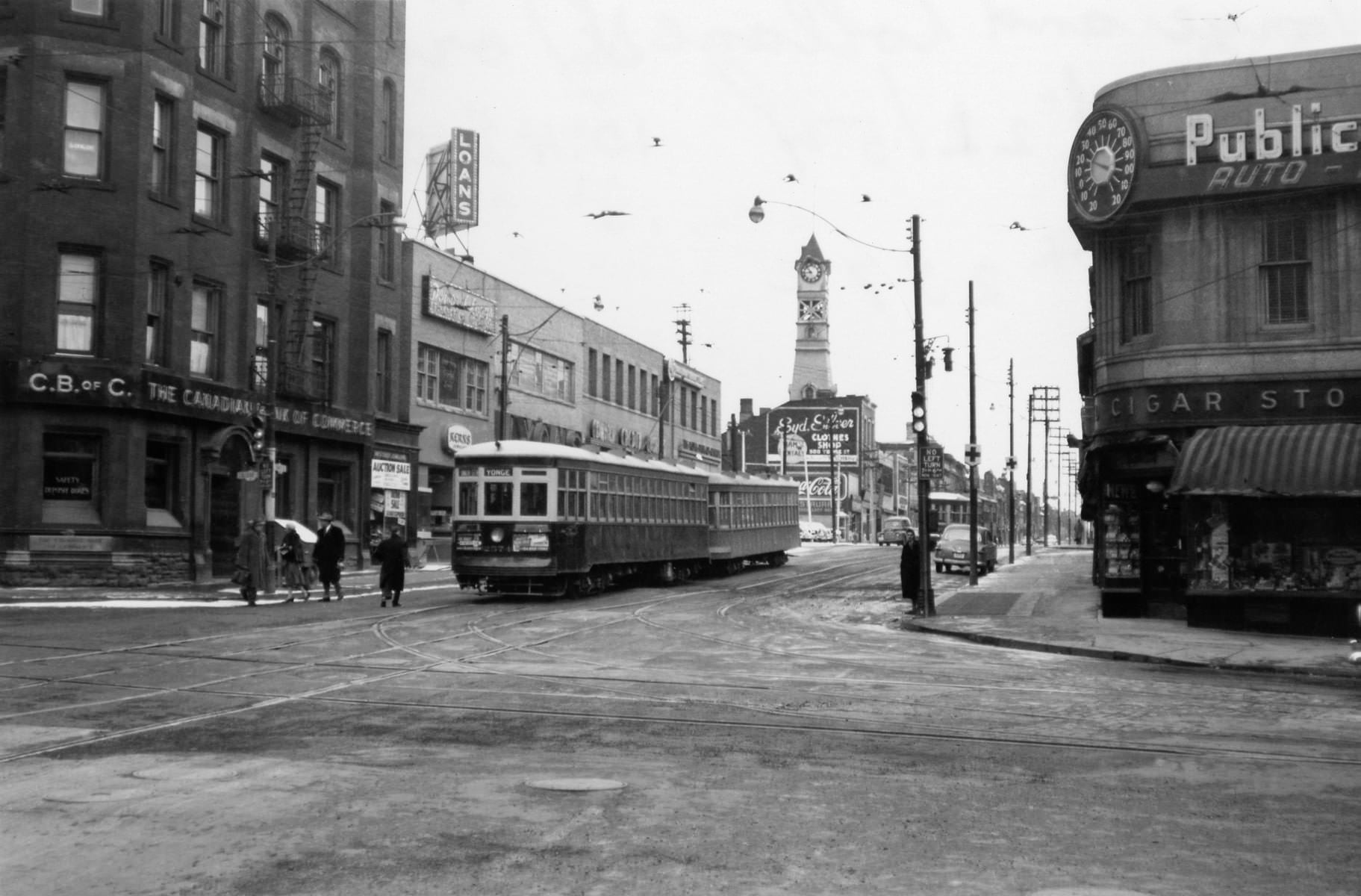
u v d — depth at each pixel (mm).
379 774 9266
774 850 7164
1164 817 8172
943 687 15680
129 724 11711
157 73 34719
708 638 22547
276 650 18844
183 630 21750
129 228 33688
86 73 33375
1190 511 25141
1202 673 18406
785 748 10727
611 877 6547
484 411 56000
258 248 39281
